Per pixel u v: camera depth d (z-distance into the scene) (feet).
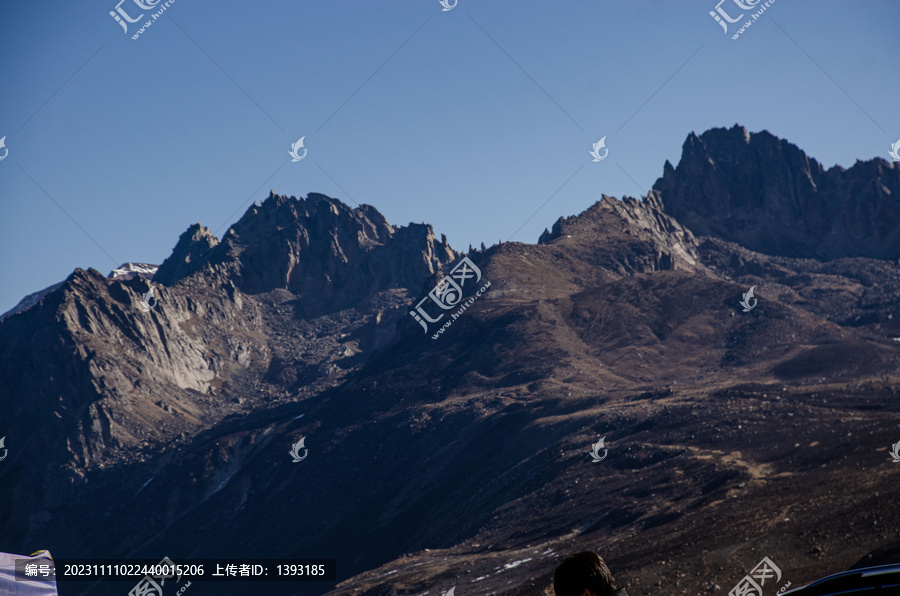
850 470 362.33
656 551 323.78
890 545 250.78
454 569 465.47
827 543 274.16
